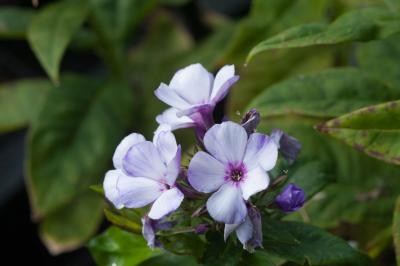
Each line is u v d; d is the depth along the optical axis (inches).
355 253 13.2
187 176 12.4
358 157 17.2
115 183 12.8
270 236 12.9
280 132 13.1
